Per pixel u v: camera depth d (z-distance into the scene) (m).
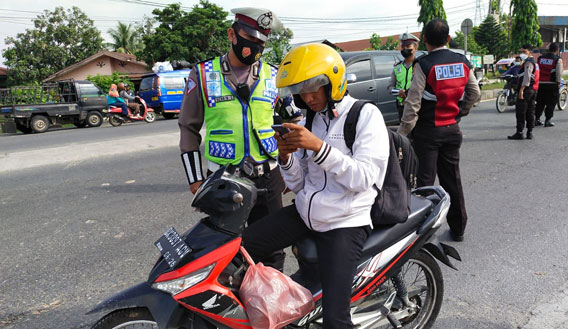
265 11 2.50
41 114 15.70
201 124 2.76
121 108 16.86
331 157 1.93
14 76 34.78
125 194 5.81
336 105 2.09
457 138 3.72
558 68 9.41
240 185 1.95
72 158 8.31
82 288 3.40
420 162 3.76
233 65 2.67
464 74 3.58
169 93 19.00
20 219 4.98
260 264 2.13
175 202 5.40
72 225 4.73
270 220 2.35
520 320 2.85
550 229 4.24
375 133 2.02
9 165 7.87
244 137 2.67
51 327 2.91
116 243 4.22
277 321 2.02
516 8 29.03
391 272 2.32
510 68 12.80
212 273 1.93
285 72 2.02
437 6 25.64
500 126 10.08
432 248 2.57
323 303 2.05
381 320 2.44
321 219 2.11
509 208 4.84
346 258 2.08
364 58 8.82
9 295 3.31
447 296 3.15
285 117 2.92
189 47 30.98
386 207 2.21
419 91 3.58
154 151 8.80
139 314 1.97
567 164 6.57
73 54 37.09
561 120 10.84
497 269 3.52
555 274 3.41
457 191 3.87
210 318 1.97
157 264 1.96
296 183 2.27
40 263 3.83
